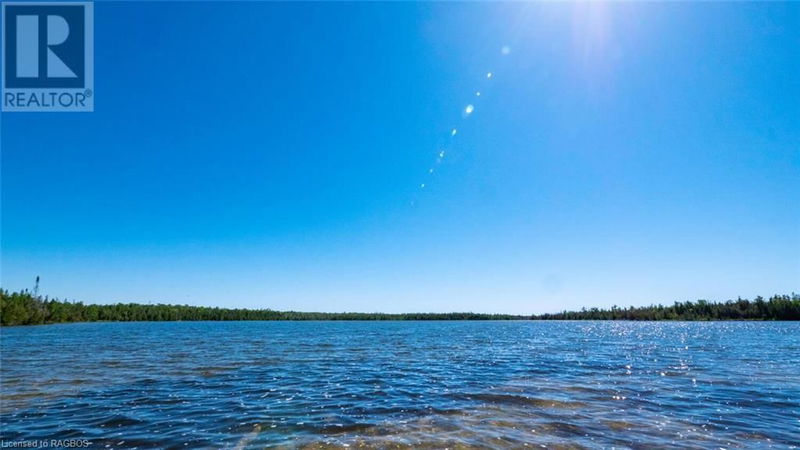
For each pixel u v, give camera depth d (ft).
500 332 263.70
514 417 41.04
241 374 73.20
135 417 41.91
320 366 85.05
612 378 65.16
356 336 214.28
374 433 36.11
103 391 56.29
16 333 241.14
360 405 47.24
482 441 33.47
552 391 54.39
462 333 250.16
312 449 31.96
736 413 41.88
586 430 36.27
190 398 51.49
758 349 117.80
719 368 76.48
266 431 36.96
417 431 36.55
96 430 37.42
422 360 95.91
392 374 72.69
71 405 47.44
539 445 32.42
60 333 242.17
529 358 98.02
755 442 32.89
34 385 61.00
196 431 37.04
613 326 385.09
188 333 249.34
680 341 158.30
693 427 36.96
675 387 56.75
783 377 65.16
